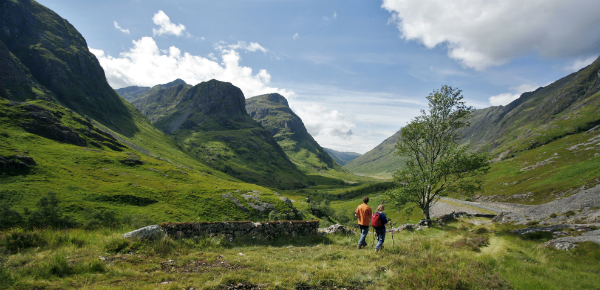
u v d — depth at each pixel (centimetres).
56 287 671
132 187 12419
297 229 1717
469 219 4422
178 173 17375
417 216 9581
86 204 9800
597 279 1002
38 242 996
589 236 1634
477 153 3381
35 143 15788
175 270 862
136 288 673
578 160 11294
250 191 15038
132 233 1106
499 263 1138
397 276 821
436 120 3709
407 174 3781
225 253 1128
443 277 800
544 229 2094
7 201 9094
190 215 11075
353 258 1088
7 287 643
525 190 9819
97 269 809
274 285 748
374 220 1260
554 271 1105
